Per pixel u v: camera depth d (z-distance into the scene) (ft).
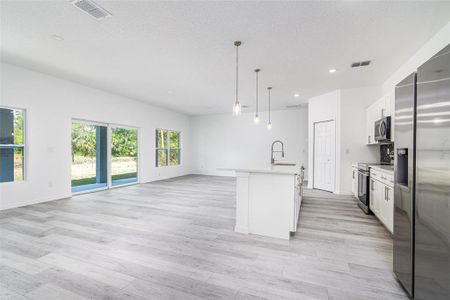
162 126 27.07
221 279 6.43
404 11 7.84
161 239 9.25
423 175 4.93
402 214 5.93
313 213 13.05
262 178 9.73
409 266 5.54
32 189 14.79
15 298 5.56
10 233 9.75
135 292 5.82
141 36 9.82
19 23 8.83
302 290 5.94
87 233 9.84
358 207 14.38
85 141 22.31
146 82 16.76
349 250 8.29
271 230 9.59
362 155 17.53
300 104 24.14
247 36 9.73
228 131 30.89
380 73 14.26
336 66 13.10
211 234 9.81
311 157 21.31
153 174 25.73
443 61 4.32
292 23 8.66
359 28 8.98
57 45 10.78
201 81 16.34
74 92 17.16
